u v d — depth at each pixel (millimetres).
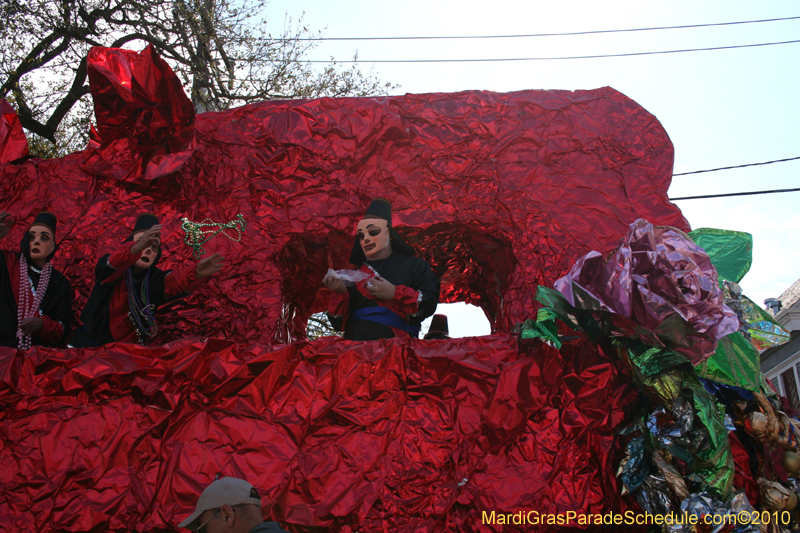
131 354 3674
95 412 3570
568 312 3486
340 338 3807
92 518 3371
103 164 4633
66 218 4570
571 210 4566
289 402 3643
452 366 3711
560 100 4918
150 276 4199
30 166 4684
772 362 15633
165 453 3516
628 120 4809
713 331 3275
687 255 3518
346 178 4746
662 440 3500
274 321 4434
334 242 4949
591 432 3740
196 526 2592
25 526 3357
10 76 10883
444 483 3572
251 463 3508
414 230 5016
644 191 4598
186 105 4453
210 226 4602
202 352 3643
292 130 4805
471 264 5918
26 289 4082
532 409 3707
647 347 3529
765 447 3697
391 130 4770
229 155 4750
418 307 4160
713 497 3371
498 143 4789
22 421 3537
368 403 3666
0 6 10703
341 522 3443
